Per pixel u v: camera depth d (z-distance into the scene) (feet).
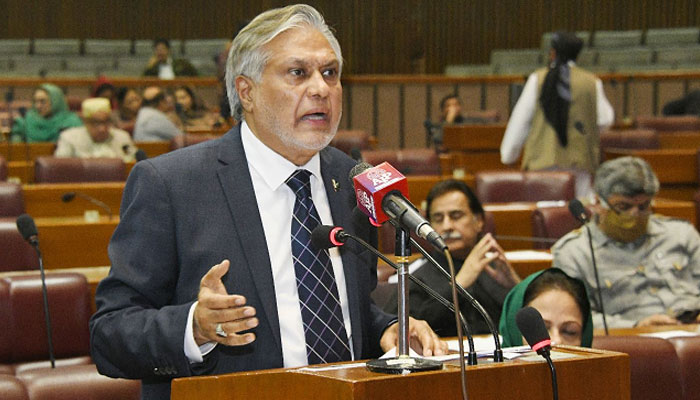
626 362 9.80
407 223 9.47
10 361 20.81
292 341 11.91
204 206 12.02
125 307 11.82
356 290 12.47
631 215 24.40
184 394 9.67
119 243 12.06
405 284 9.74
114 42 84.12
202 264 11.84
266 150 12.34
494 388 9.01
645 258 25.00
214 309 10.34
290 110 11.77
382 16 91.15
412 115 68.54
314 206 12.51
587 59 79.51
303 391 8.91
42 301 20.95
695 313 24.72
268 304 11.80
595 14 92.07
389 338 12.78
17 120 52.95
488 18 92.32
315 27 12.11
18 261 27.09
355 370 9.10
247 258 11.89
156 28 93.30
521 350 10.50
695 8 91.04
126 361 11.47
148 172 12.08
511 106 68.23
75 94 66.54
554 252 25.49
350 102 68.49
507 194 37.22
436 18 92.02
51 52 83.56
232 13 93.66
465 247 23.02
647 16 91.76
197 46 81.87
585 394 9.54
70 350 21.11
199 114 59.77
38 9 92.02
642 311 24.68
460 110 61.52
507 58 81.71
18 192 32.71
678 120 59.77
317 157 12.78
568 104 41.60
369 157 43.42
